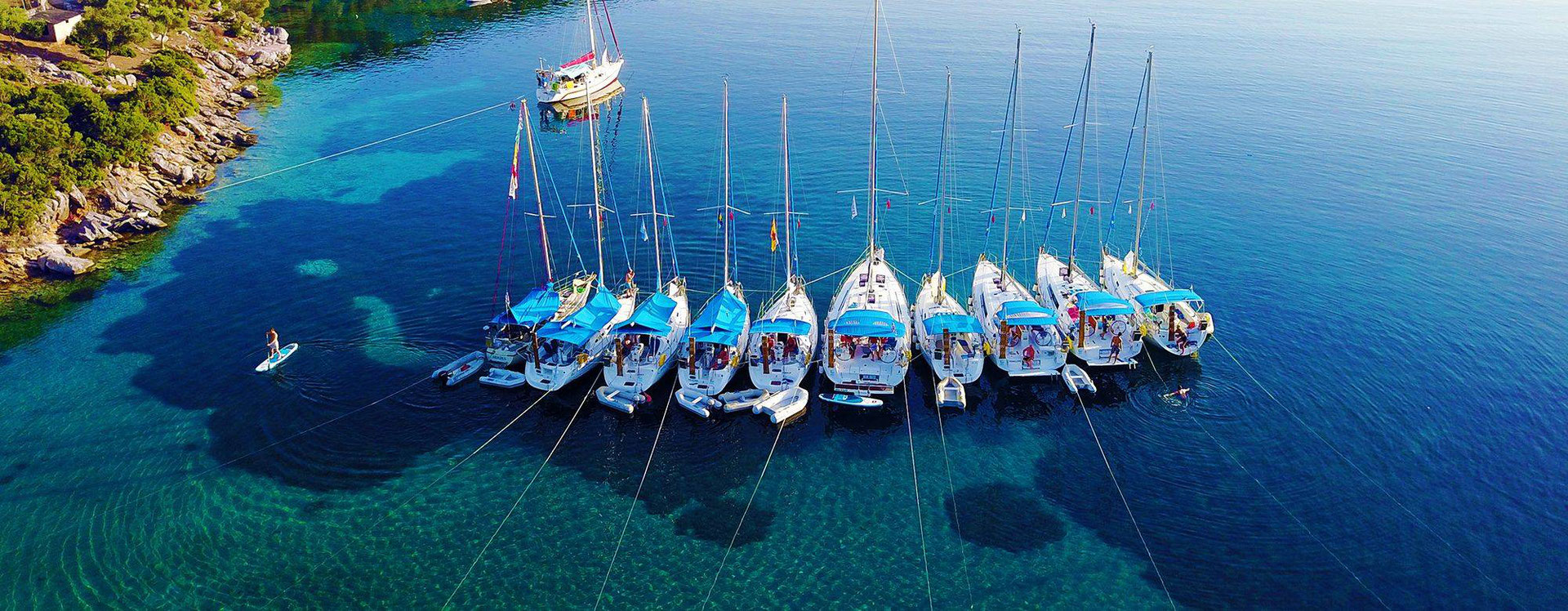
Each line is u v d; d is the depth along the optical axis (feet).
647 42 510.17
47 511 156.04
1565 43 489.26
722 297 204.33
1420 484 161.89
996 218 276.00
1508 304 222.28
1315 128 354.74
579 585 143.23
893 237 264.93
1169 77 426.51
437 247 260.21
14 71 339.77
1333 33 517.55
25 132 261.24
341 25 559.38
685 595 141.49
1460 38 506.07
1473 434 174.29
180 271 244.83
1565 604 136.98
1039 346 196.95
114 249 257.96
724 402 182.91
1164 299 194.29
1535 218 272.10
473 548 150.30
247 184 310.45
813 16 573.33
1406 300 224.74
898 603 139.85
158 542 150.20
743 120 371.35
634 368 188.85
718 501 161.38
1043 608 138.72
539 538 152.76
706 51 489.26
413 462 170.30
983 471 168.45
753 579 144.46
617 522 156.46
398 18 579.07
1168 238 261.44
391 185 310.04
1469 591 139.85
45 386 191.42
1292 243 257.55
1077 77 424.87
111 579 142.61
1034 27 533.55
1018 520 156.56
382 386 192.75
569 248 259.60
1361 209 280.31
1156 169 313.32
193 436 176.14
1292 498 159.74
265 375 195.83
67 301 228.22
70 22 428.15
